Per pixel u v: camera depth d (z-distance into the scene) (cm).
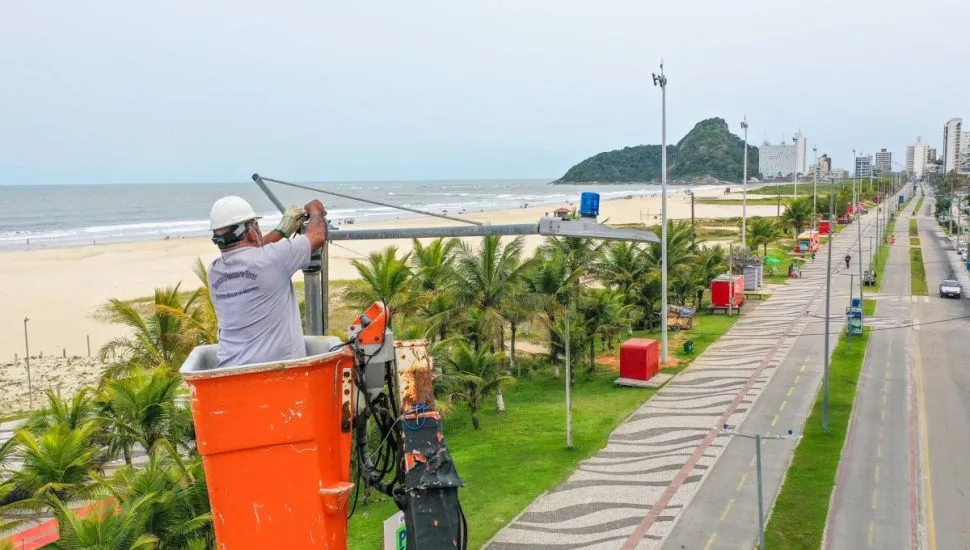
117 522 1823
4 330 6128
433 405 515
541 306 4369
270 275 479
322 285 625
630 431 3756
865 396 4278
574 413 4097
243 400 461
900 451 3419
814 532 2625
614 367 5234
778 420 3850
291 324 494
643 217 17938
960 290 7712
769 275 9506
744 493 2964
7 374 4978
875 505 2855
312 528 473
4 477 2988
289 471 470
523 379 5025
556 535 2653
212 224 481
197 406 460
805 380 4581
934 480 3095
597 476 3186
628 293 6191
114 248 11269
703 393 4381
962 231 14338
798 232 12875
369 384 529
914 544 2555
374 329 517
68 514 1817
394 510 2878
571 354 4712
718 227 14912
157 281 8181
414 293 4038
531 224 753
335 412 495
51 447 2467
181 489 2022
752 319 6700
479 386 3878
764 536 2602
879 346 5522
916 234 14188
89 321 6425
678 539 2603
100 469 3056
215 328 3091
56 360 5309
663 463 3306
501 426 3947
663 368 5003
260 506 468
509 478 3184
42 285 7981
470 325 4359
